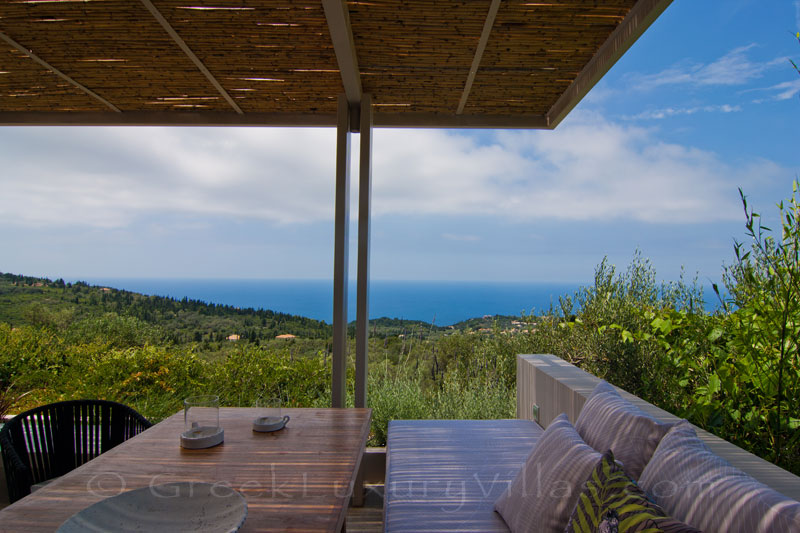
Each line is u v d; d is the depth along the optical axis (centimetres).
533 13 243
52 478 238
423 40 268
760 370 207
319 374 437
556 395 283
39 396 404
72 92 334
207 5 238
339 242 328
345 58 269
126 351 450
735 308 240
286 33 261
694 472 134
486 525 183
